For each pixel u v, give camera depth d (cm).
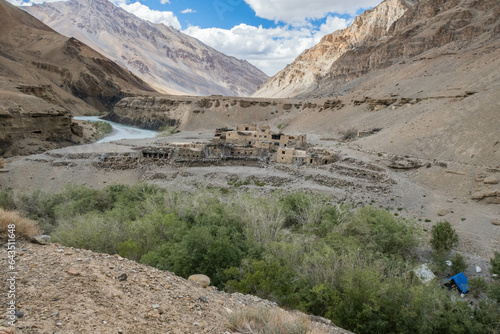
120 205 4216
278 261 2223
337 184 5809
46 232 3316
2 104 9344
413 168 6069
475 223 4100
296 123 17100
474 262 3253
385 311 1889
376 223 3372
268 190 5819
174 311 912
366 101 15000
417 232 3447
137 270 1114
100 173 6956
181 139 12075
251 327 955
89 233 2522
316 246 2741
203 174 6606
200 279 1327
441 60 16438
